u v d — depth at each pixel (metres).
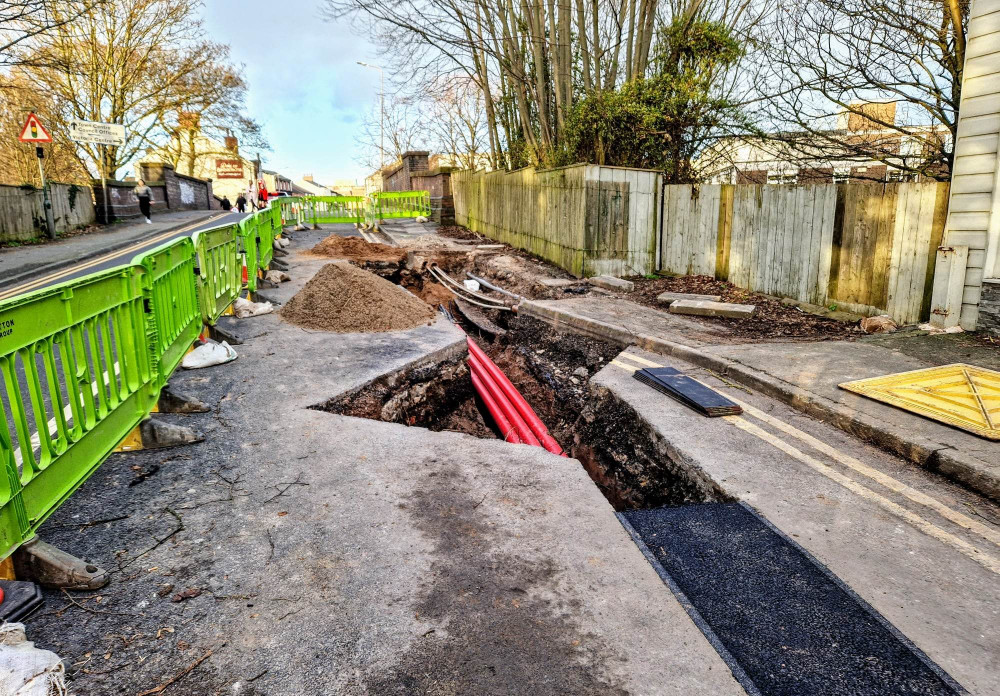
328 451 3.79
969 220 6.41
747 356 5.83
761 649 2.21
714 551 2.85
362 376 5.35
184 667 2.05
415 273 13.44
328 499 3.19
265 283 9.78
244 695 1.93
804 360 5.66
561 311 8.48
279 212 17.03
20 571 2.48
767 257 9.38
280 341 6.57
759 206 9.50
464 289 11.90
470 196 20.59
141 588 2.46
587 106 12.73
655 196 11.88
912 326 7.00
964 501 3.31
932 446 3.70
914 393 4.57
